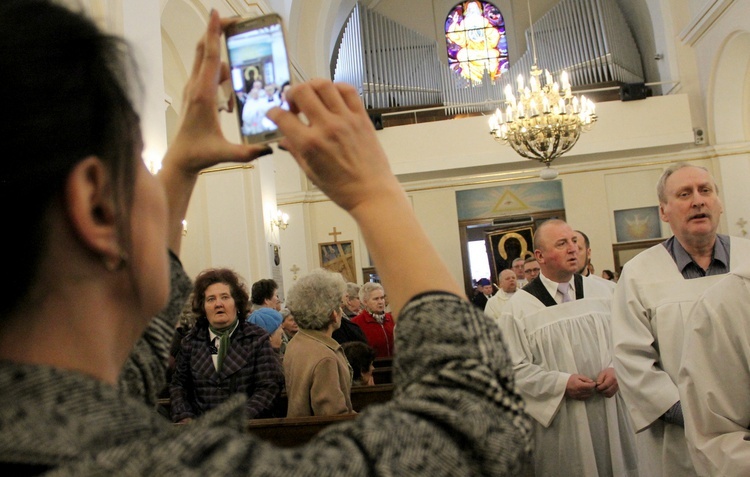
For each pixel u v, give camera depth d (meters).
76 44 0.48
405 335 0.55
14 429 0.40
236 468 0.41
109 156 0.48
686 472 2.54
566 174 13.66
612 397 3.37
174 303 0.79
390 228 0.60
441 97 14.84
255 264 9.26
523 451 0.52
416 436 0.47
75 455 0.40
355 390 3.58
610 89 13.84
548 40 14.92
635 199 13.40
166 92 9.11
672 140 12.85
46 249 0.46
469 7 16.94
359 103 0.64
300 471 0.42
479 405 0.50
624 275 2.87
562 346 3.49
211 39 0.75
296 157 0.62
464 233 13.74
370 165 0.62
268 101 0.76
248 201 9.38
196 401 3.21
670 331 2.67
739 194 12.74
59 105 0.45
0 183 0.43
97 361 0.49
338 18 15.13
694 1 12.90
